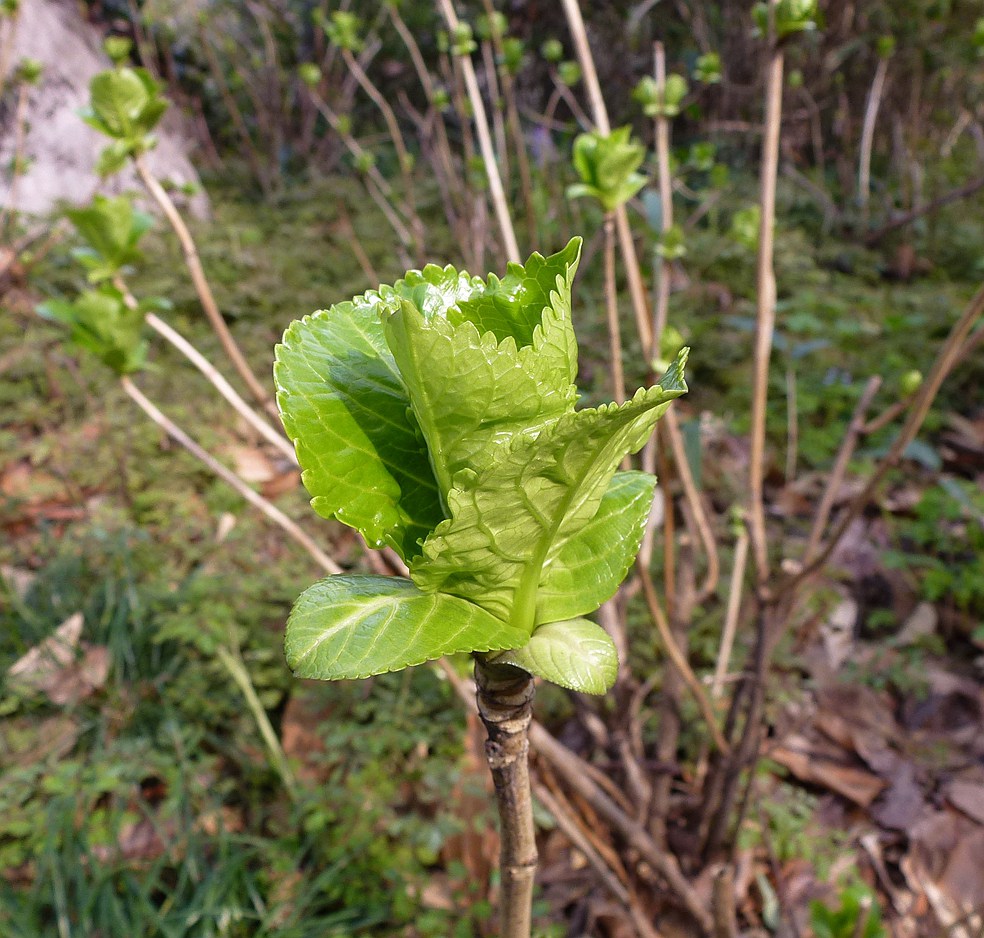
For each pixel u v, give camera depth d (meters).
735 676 0.49
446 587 0.19
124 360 0.41
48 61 1.49
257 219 1.61
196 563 0.88
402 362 0.16
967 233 1.48
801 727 0.72
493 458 0.16
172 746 0.70
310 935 0.58
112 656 0.76
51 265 1.28
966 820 0.65
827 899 0.58
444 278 0.21
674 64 1.70
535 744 0.41
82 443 1.02
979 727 0.73
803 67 1.63
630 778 0.52
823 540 0.90
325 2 1.66
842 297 1.32
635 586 0.55
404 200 1.53
